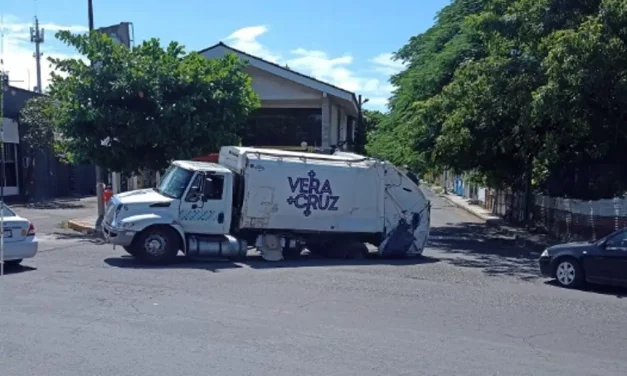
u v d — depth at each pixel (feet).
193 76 74.38
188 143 73.41
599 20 59.11
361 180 59.41
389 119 118.93
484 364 26.48
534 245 75.72
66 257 53.67
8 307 33.71
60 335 28.53
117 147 74.28
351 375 24.39
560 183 88.28
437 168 103.81
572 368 26.53
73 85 73.00
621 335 32.63
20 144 124.47
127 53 75.00
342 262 56.80
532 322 34.81
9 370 23.62
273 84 102.01
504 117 79.15
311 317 33.73
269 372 24.31
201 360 25.50
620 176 78.64
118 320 31.55
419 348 28.53
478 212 125.70
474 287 45.37
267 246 56.54
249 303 36.70
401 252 60.80
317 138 106.32
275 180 56.59
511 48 72.79
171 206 52.34
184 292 39.29
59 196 141.69
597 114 66.59
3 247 44.78
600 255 45.47
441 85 95.55
